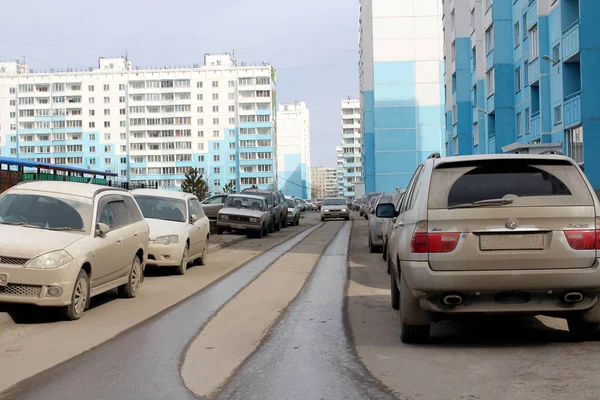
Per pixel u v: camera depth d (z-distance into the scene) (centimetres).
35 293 808
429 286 600
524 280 591
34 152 12181
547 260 593
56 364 607
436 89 6438
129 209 1084
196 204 1614
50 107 12194
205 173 12125
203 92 12169
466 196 616
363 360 605
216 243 2197
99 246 912
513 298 603
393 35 6469
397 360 602
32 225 898
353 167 14900
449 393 490
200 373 565
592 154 2400
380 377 542
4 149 12288
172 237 1351
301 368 577
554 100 2945
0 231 860
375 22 6488
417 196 650
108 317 867
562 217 597
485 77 4122
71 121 12188
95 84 12206
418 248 607
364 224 3891
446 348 651
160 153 12150
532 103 3284
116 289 1096
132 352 652
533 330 738
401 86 6462
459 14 4725
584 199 606
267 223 2867
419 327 655
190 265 1587
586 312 620
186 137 12131
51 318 857
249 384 526
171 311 912
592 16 2408
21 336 747
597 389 489
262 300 1008
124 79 12194
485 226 598
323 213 4591
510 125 3725
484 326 770
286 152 15312
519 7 3559
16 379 554
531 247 596
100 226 927
